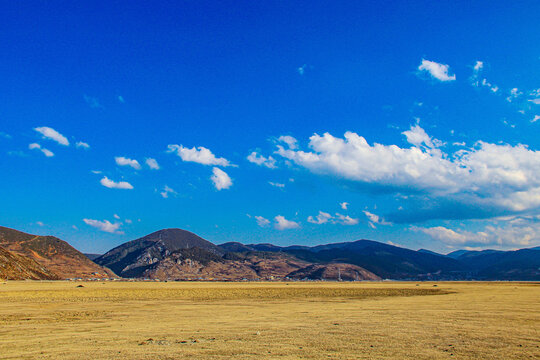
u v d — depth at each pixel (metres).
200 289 99.50
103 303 63.72
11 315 45.78
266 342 23.33
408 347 21.50
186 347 21.98
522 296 68.06
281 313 42.81
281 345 22.28
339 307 49.91
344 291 93.31
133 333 28.47
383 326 30.11
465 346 21.72
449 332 26.83
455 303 53.00
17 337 27.84
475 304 50.81
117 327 32.88
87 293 84.31
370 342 23.08
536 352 20.09
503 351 20.38
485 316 36.66
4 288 98.12
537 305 48.69
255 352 20.30
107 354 20.25
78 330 31.31
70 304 61.78
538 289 97.00
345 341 23.47
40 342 25.02
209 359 18.64
